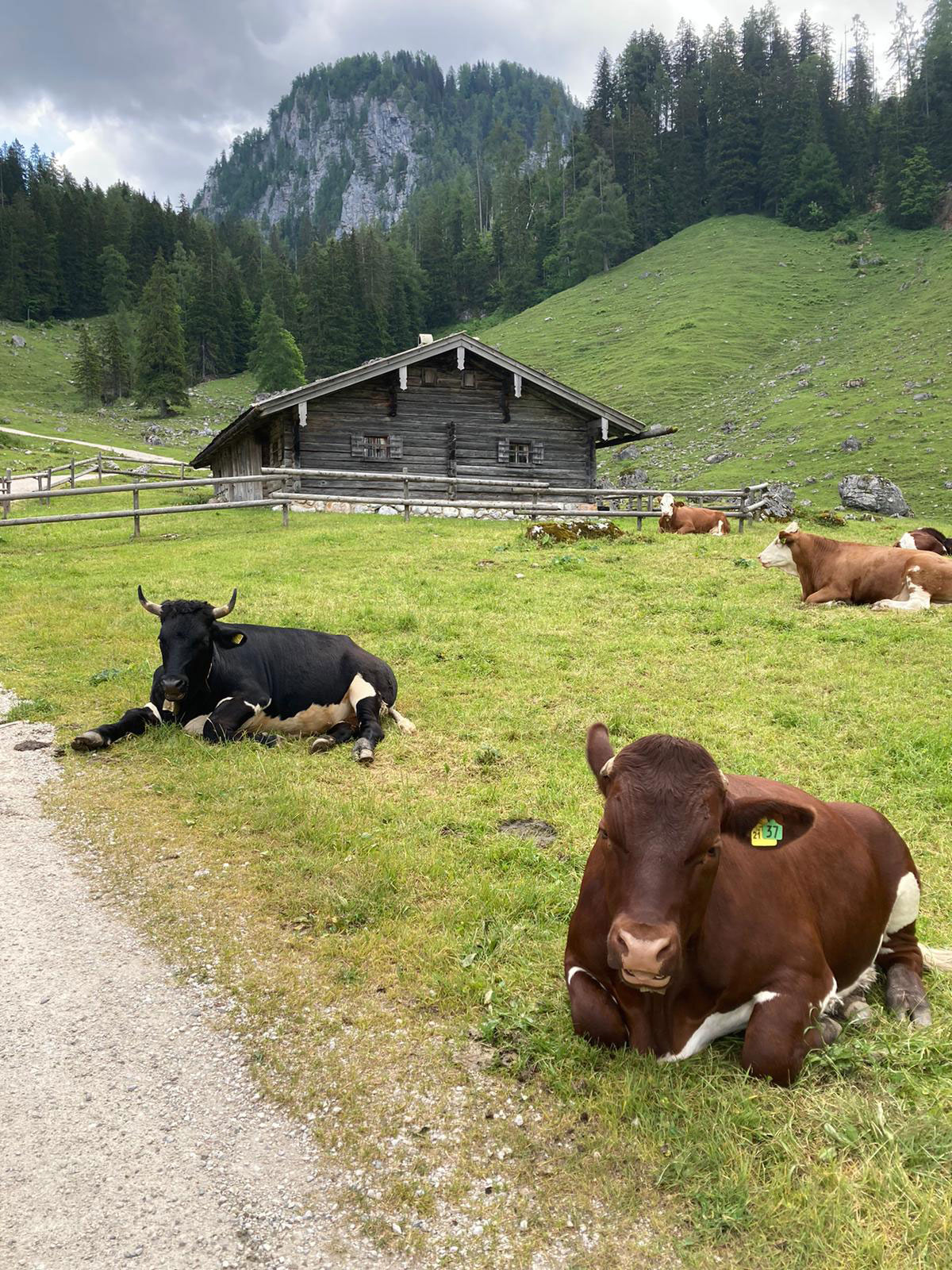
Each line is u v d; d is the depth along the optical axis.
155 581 13.96
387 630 10.73
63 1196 3.11
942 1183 3.02
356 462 25.88
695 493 22.66
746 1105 3.32
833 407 60.97
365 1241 2.94
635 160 151.12
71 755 7.15
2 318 132.75
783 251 114.44
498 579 13.83
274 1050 3.84
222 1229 2.99
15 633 10.75
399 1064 3.73
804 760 7.03
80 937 4.71
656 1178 3.11
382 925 4.71
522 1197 3.08
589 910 3.69
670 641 10.42
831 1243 2.82
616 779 3.29
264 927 4.76
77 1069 3.74
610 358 88.19
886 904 4.18
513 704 8.34
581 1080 3.56
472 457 26.61
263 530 20.61
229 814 6.05
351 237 147.00
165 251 160.75
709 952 3.44
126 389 108.44
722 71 148.50
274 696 7.76
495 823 5.94
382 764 7.06
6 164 172.00
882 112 142.00
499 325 118.88
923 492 42.94
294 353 107.12
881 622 11.21
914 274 96.31
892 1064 3.57
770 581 13.91
